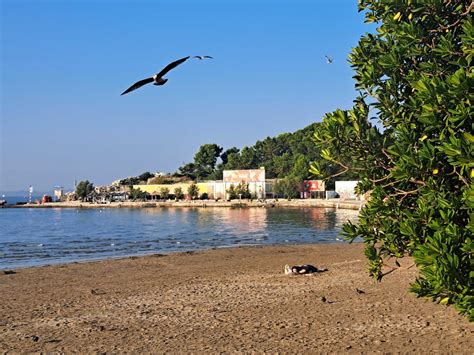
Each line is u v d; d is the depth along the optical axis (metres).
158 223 90.31
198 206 164.00
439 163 8.49
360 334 12.60
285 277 22.83
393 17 10.19
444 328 12.56
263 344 12.23
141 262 31.69
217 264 29.67
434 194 8.53
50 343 13.11
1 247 48.28
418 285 8.96
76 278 25.27
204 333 13.50
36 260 37.31
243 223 83.06
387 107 9.89
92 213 150.00
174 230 71.12
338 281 20.72
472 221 7.29
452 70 9.45
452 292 7.86
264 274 24.31
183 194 188.12
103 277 25.45
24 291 21.52
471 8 9.14
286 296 18.02
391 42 10.55
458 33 9.69
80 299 19.30
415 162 8.46
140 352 12.10
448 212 8.20
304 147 195.00
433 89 8.17
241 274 24.67
